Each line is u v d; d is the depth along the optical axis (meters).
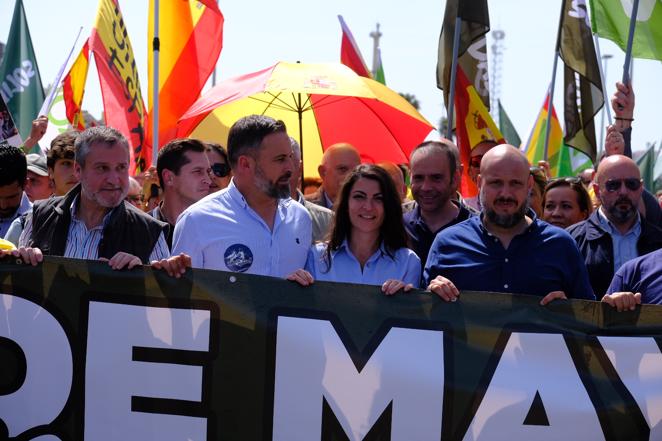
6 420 4.00
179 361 4.02
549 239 4.32
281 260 4.38
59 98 9.35
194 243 4.32
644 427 3.98
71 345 4.01
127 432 4.02
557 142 12.69
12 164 5.14
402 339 4.04
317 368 4.02
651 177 12.68
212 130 7.48
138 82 7.82
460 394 4.01
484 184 4.29
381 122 7.23
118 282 4.01
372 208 4.37
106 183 4.19
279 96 7.27
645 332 4.00
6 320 4.00
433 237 5.26
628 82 6.40
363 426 4.02
